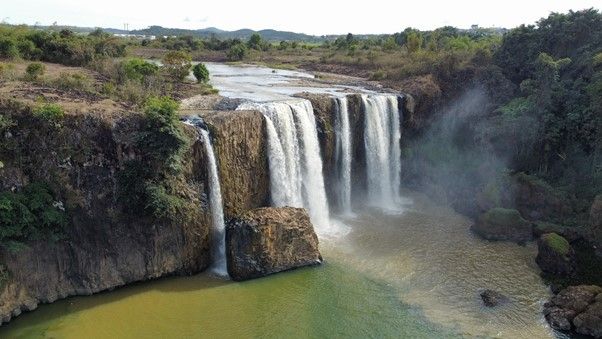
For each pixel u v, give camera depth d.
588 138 41.19
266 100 41.62
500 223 38.44
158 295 29.06
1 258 25.83
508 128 44.38
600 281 31.59
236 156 34.44
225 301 28.83
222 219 33.34
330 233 38.66
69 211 27.69
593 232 35.38
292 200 39.03
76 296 28.34
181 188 30.52
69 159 27.86
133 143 29.11
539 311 28.72
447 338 26.14
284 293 29.86
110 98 34.94
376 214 43.28
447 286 31.25
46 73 42.47
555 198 39.56
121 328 26.06
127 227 29.08
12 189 26.58
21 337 24.95
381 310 28.52
